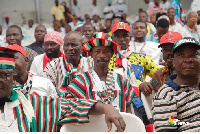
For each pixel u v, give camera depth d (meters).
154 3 12.16
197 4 9.72
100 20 13.94
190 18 7.47
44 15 16.62
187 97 2.49
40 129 2.55
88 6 15.79
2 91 2.44
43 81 3.41
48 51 4.40
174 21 7.76
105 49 3.15
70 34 3.89
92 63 3.89
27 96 2.60
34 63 4.41
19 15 16.33
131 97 3.26
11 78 2.47
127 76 3.77
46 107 2.60
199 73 2.56
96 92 3.11
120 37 4.32
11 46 3.26
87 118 2.54
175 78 2.70
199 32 7.66
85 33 6.28
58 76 3.82
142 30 5.27
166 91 2.54
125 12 14.62
